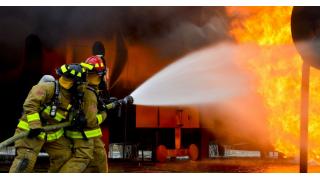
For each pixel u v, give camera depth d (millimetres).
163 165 11906
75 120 7457
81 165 7625
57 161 7727
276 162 13125
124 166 11617
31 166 7359
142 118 12414
